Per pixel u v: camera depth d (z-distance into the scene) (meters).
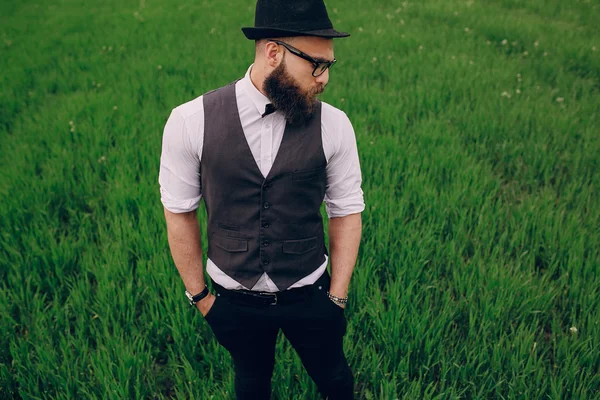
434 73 5.79
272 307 1.54
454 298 2.75
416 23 8.27
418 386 2.07
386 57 6.39
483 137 4.45
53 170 3.85
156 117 4.77
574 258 2.77
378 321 2.38
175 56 6.61
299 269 1.51
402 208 3.26
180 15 9.24
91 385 2.18
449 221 3.33
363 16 8.55
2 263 2.91
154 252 2.90
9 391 2.20
